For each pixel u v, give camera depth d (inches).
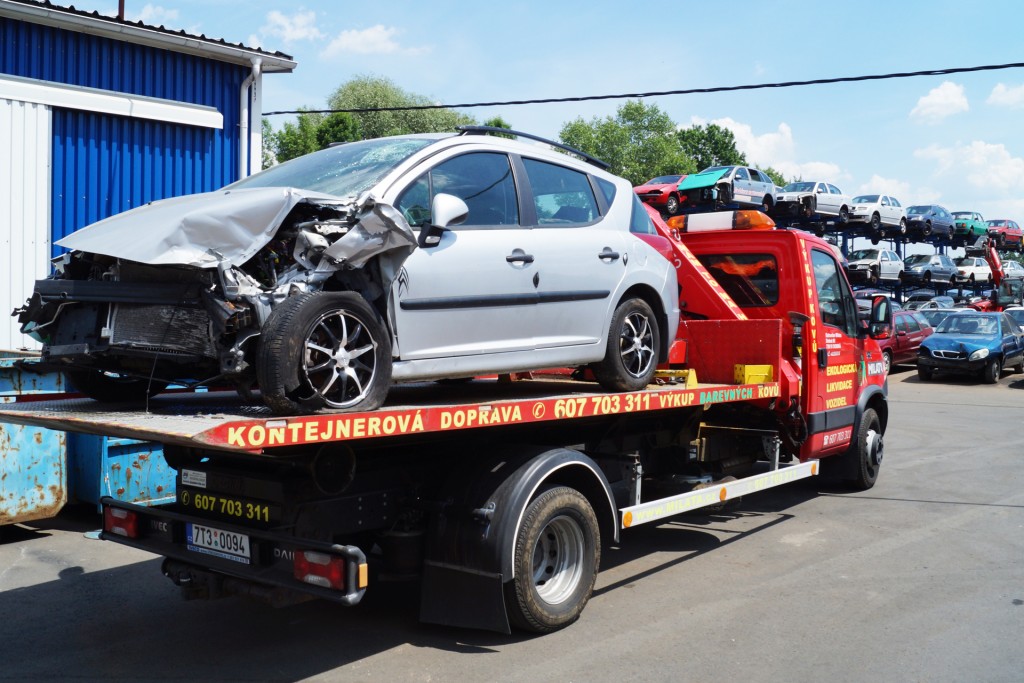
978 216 1573.6
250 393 171.3
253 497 181.3
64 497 290.2
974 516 320.8
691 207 1037.8
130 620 209.5
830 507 337.7
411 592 232.4
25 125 401.7
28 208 404.5
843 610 213.9
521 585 186.2
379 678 171.6
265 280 167.2
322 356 161.3
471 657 182.7
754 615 210.1
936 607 216.2
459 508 187.8
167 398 210.5
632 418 251.9
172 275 161.2
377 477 190.2
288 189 167.3
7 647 190.7
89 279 173.2
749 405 299.0
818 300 323.9
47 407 193.6
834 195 1198.9
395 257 175.0
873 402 380.8
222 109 476.7
